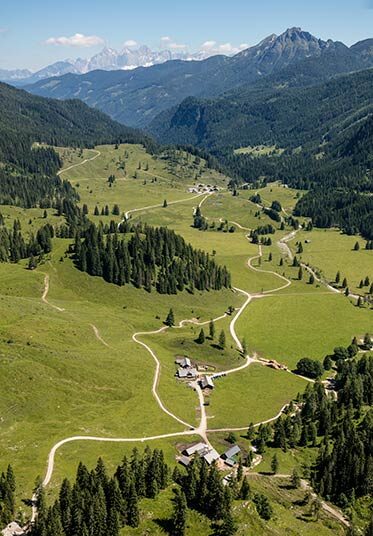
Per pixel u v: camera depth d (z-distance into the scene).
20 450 150.00
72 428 166.50
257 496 141.12
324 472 161.38
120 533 122.06
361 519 148.88
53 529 114.44
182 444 170.00
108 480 131.62
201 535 125.94
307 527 138.12
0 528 118.44
